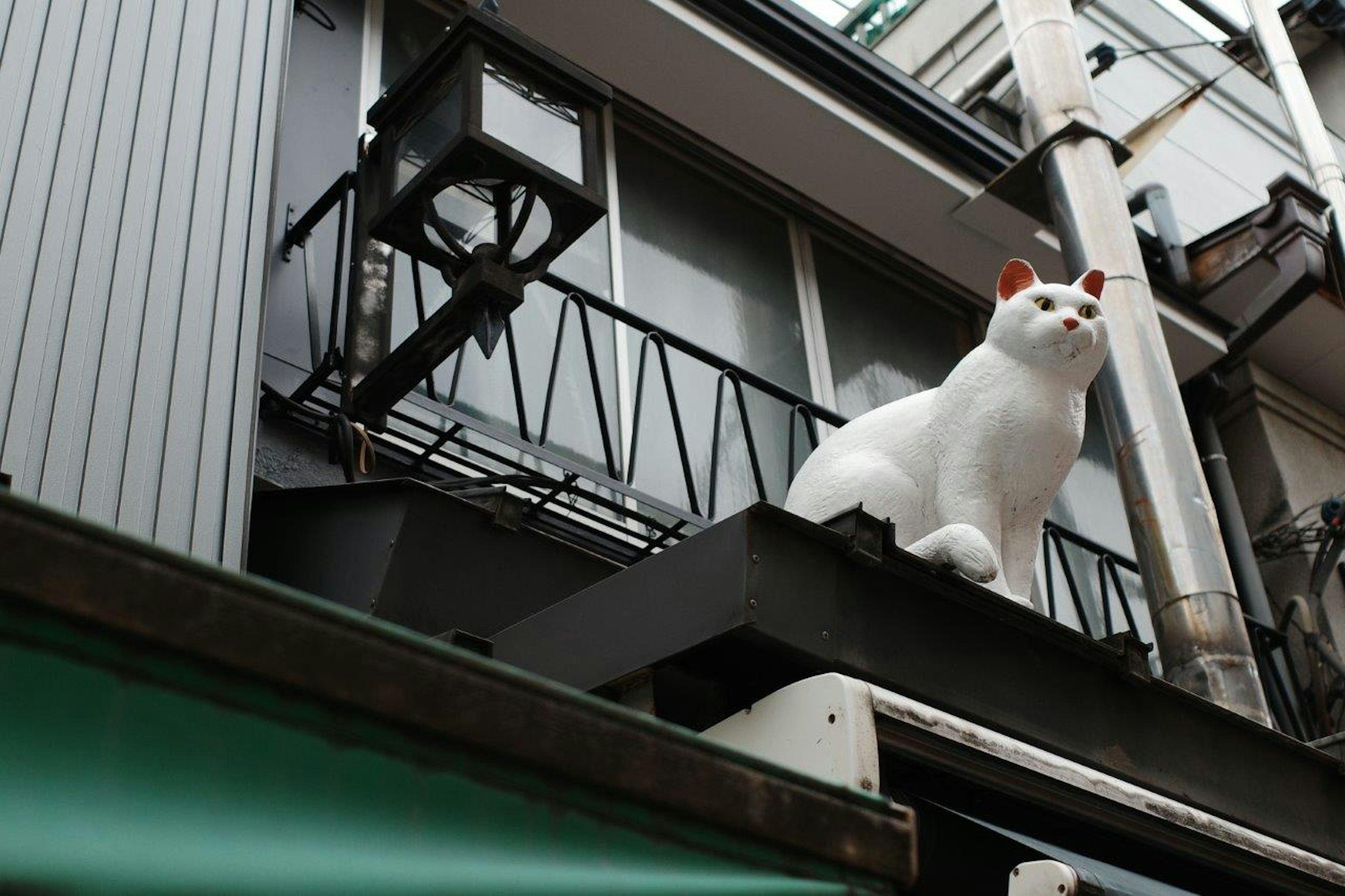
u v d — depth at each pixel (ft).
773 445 18.40
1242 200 26.37
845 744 8.09
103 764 3.94
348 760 4.27
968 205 20.25
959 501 10.82
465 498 12.44
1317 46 28.07
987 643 9.47
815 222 20.72
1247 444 23.88
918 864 8.95
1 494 3.96
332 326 12.59
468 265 11.60
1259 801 10.62
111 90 11.69
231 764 4.10
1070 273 17.71
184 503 10.52
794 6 19.52
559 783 4.59
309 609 4.30
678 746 4.83
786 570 8.56
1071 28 19.34
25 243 10.65
